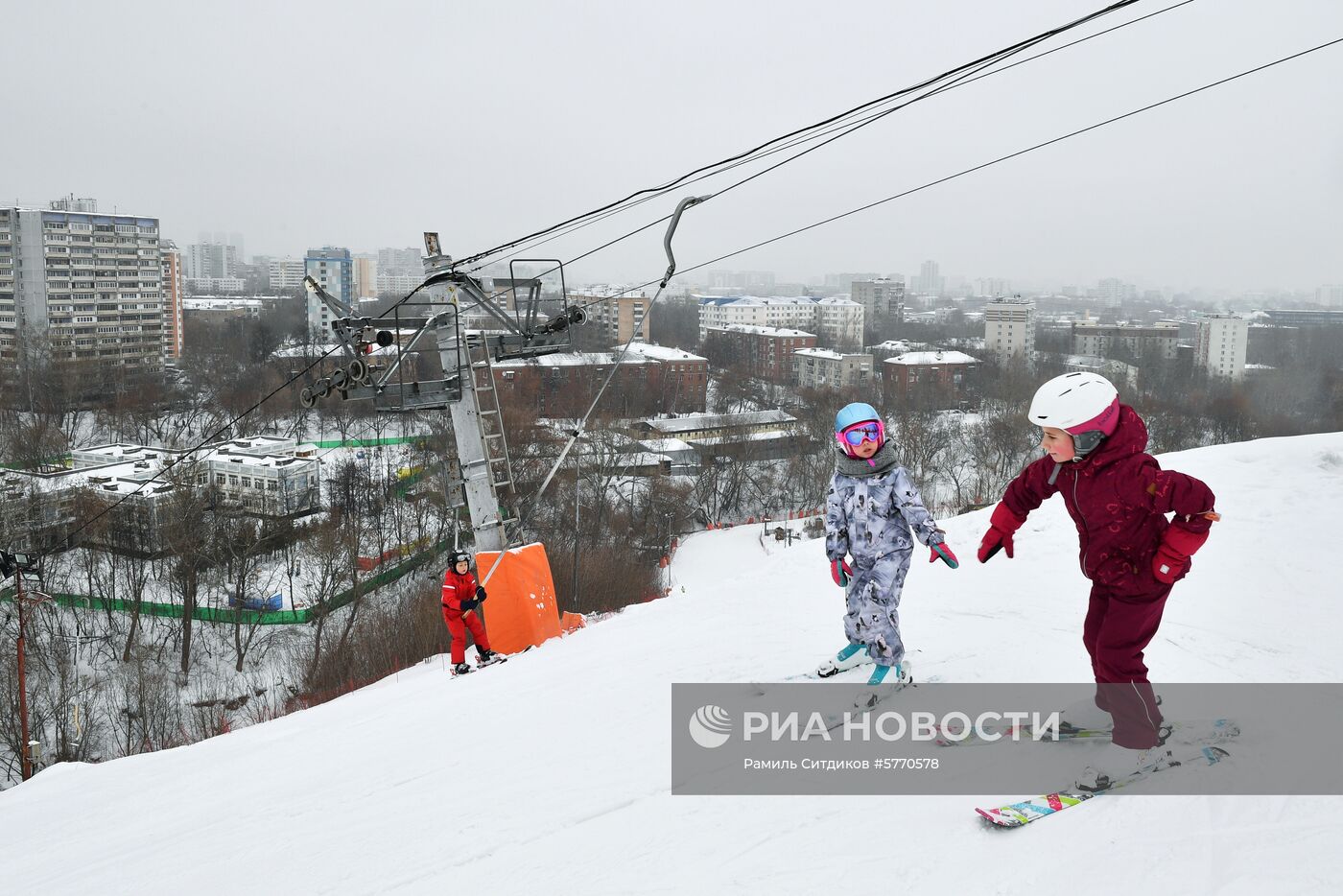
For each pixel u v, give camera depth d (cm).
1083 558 371
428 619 2184
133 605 4247
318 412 8081
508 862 363
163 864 446
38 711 3409
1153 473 341
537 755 488
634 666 634
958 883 301
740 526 6038
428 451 5034
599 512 4838
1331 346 12125
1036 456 6247
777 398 10762
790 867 323
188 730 3412
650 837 363
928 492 5994
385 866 383
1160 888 286
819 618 684
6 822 636
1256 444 1111
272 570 4944
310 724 771
